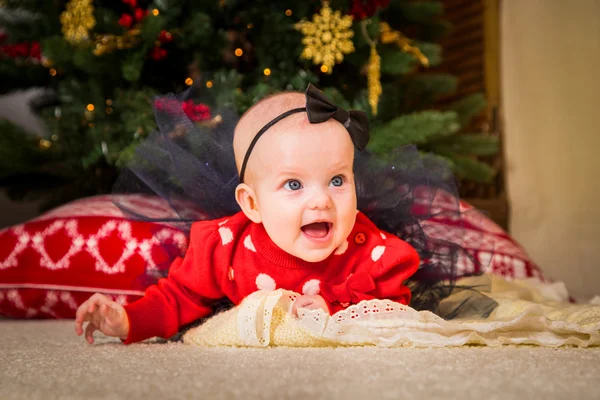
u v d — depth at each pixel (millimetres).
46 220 1758
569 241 2998
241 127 1206
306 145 1101
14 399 714
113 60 2182
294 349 1040
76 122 2295
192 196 1405
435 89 2602
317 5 2293
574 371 799
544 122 3111
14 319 1769
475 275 1383
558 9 3105
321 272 1193
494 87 3205
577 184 3018
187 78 2338
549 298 1831
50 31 2441
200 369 851
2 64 2438
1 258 1711
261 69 2266
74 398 704
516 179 3137
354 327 1068
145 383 766
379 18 2361
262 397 677
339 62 2320
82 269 1678
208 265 1197
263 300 1077
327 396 676
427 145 2383
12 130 2281
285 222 1103
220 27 2342
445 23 2793
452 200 1439
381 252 1197
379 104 2336
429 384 726
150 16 2070
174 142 1402
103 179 2482
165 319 1178
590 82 3023
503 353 952
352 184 1142
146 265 1636
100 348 1114
